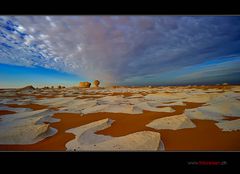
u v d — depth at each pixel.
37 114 5.20
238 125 3.65
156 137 3.01
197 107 5.84
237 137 3.01
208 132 3.31
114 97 9.43
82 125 4.05
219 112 4.90
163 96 9.13
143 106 6.37
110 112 5.46
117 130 3.64
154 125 3.86
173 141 2.92
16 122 4.18
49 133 3.47
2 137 3.18
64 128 3.84
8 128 3.66
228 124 3.75
